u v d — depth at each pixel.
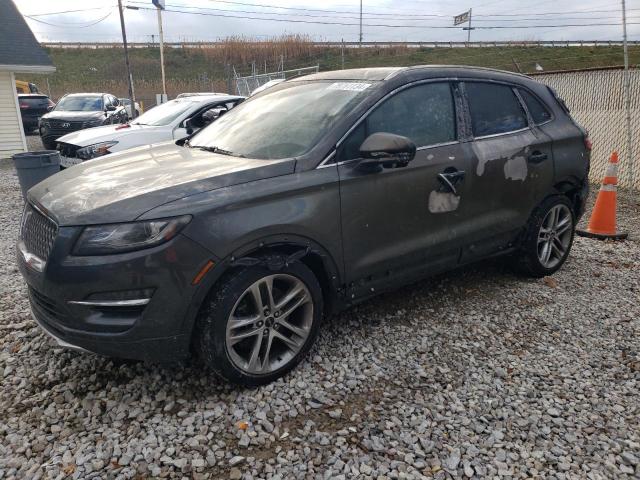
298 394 2.99
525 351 3.53
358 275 3.38
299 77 4.35
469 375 3.22
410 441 2.63
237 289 2.81
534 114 4.52
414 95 3.67
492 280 4.74
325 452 2.55
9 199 8.55
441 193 3.70
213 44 63.59
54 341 3.14
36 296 2.91
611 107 9.32
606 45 40.34
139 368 3.21
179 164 3.26
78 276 2.58
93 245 2.59
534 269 4.64
